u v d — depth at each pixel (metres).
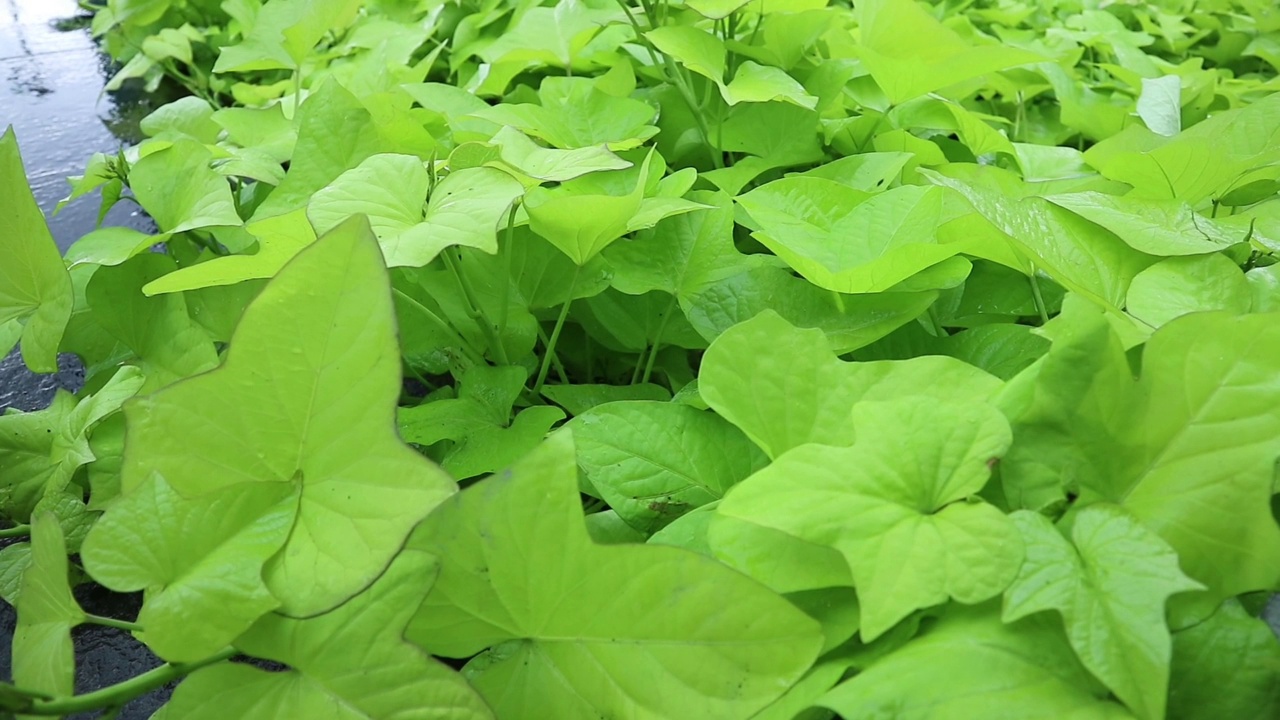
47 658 0.29
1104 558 0.27
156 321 0.45
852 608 0.30
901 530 0.28
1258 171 0.46
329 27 0.61
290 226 0.38
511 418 0.43
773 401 0.34
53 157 0.83
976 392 0.33
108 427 0.45
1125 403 0.30
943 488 0.29
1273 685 0.27
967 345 0.42
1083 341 0.31
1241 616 0.28
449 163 0.44
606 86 0.60
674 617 0.28
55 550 0.31
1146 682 0.24
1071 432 0.31
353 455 0.29
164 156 0.49
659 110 0.60
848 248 0.43
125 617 0.44
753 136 0.57
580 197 0.38
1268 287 0.37
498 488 0.29
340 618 0.29
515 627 0.30
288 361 0.29
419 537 0.29
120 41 1.00
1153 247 0.38
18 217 0.41
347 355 0.29
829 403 0.34
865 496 0.29
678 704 0.28
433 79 0.81
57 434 0.45
